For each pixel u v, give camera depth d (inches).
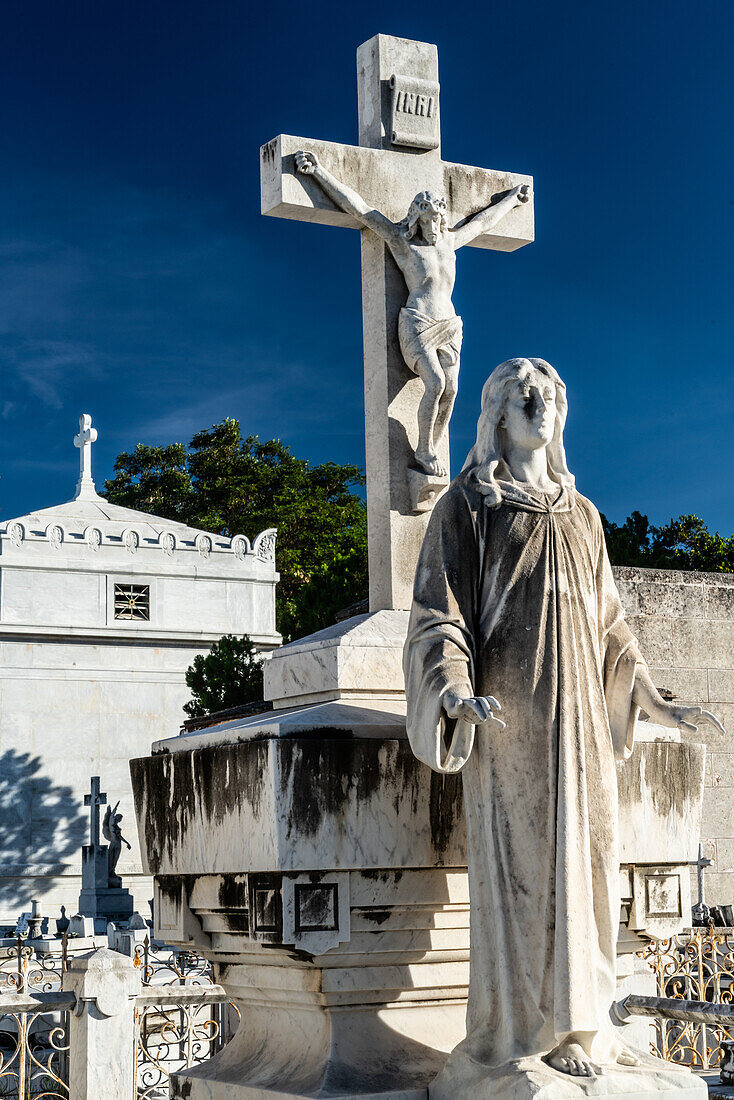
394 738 159.8
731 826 522.3
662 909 171.3
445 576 153.6
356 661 171.3
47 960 515.2
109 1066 244.1
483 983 149.9
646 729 176.2
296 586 2223.2
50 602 1406.3
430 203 192.9
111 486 2551.7
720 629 531.8
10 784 1366.9
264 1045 176.1
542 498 157.2
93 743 1407.5
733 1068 255.9
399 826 157.8
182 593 1467.8
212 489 2492.6
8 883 1343.5
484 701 140.6
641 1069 144.4
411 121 203.9
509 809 147.5
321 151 195.6
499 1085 141.9
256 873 158.1
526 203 214.4
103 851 1035.9
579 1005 140.6
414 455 191.5
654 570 526.3
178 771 174.6
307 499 2452.0
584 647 152.3
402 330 191.8
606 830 147.6
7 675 1385.3
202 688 998.4
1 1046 339.9
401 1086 157.2
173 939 178.1
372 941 159.6
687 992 331.9
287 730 155.3
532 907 145.0
